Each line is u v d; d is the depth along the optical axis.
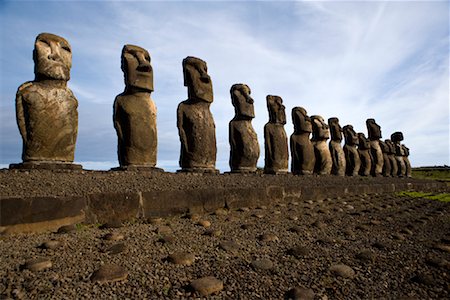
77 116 7.93
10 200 4.85
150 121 8.92
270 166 13.23
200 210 7.32
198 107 10.52
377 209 9.17
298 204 9.57
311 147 15.09
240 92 12.18
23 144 7.27
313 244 4.95
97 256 3.88
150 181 7.32
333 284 3.38
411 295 3.15
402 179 20.34
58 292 2.93
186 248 4.39
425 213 8.81
